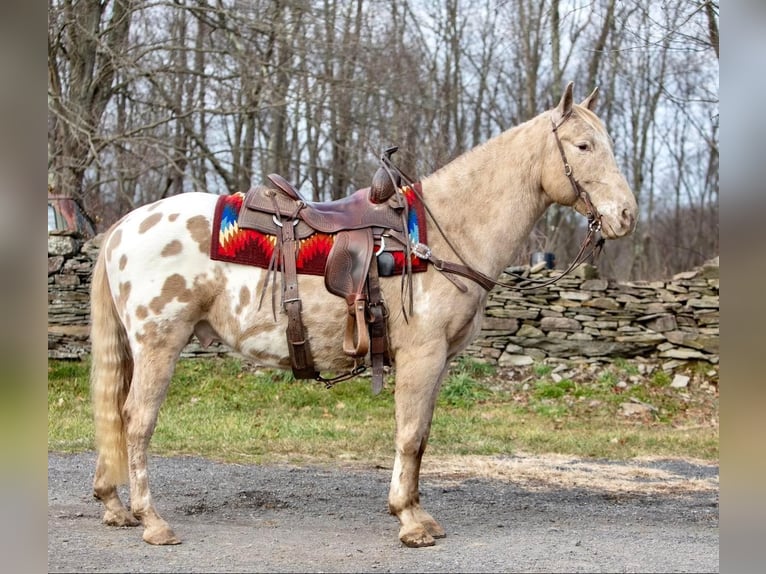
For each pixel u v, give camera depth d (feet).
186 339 14.26
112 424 14.40
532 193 15.10
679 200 85.35
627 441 27.73
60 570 11.62
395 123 51.06
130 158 50.85
